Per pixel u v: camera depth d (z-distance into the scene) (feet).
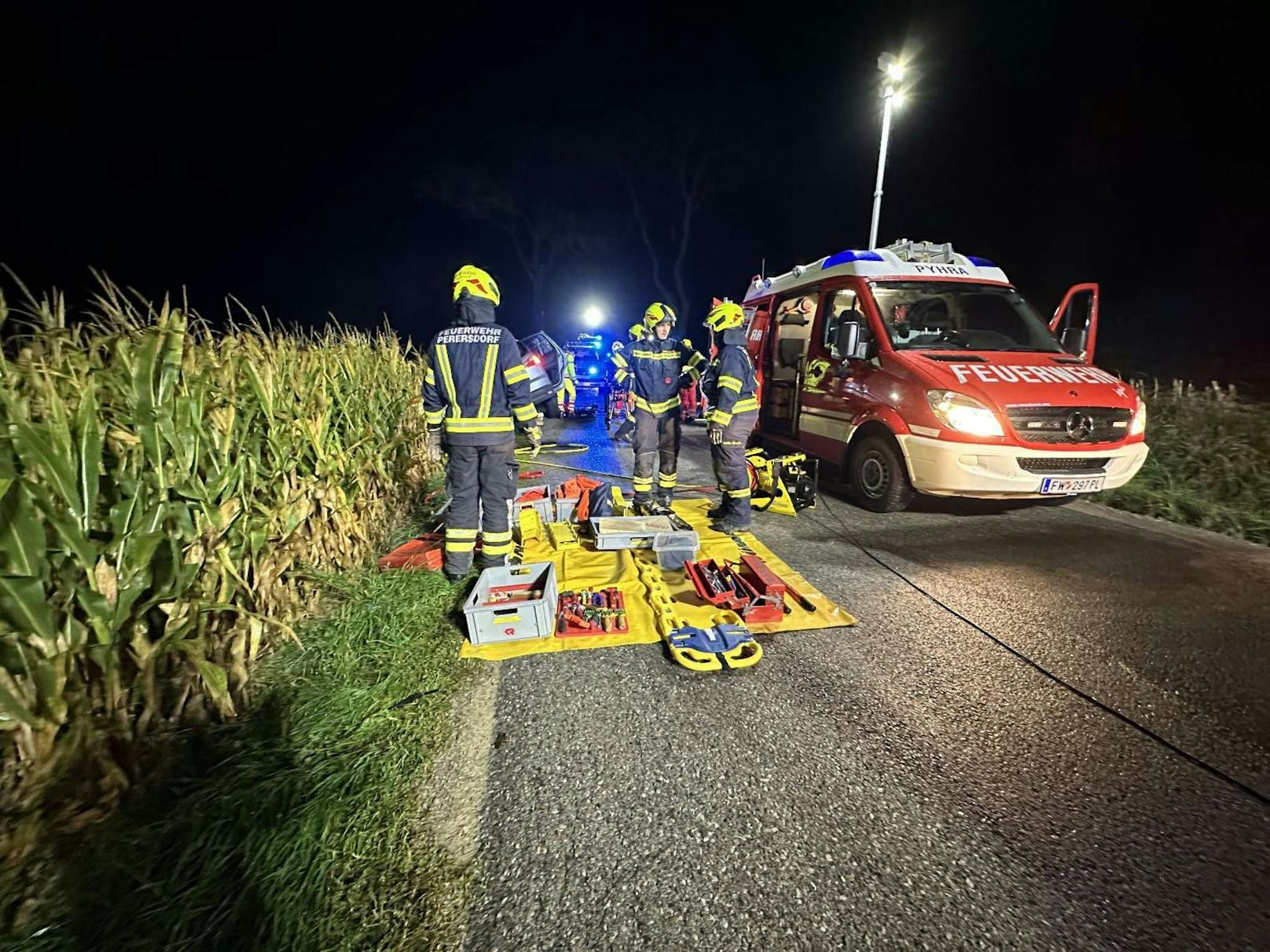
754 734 8.86
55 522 7.04
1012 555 15.51
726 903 6.32
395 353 22.29
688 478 24.41
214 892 6.29
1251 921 6.07
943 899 6.34
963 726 9.01
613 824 7.33
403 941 5.99
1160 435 22.30
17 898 6.16
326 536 13.73
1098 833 7.13
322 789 7.63
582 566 14.60
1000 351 19.26
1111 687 9.91
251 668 10.00
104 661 7.45
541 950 5.91
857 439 20.30
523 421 13.57
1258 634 11.50
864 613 12.46
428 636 11.53
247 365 11.64
